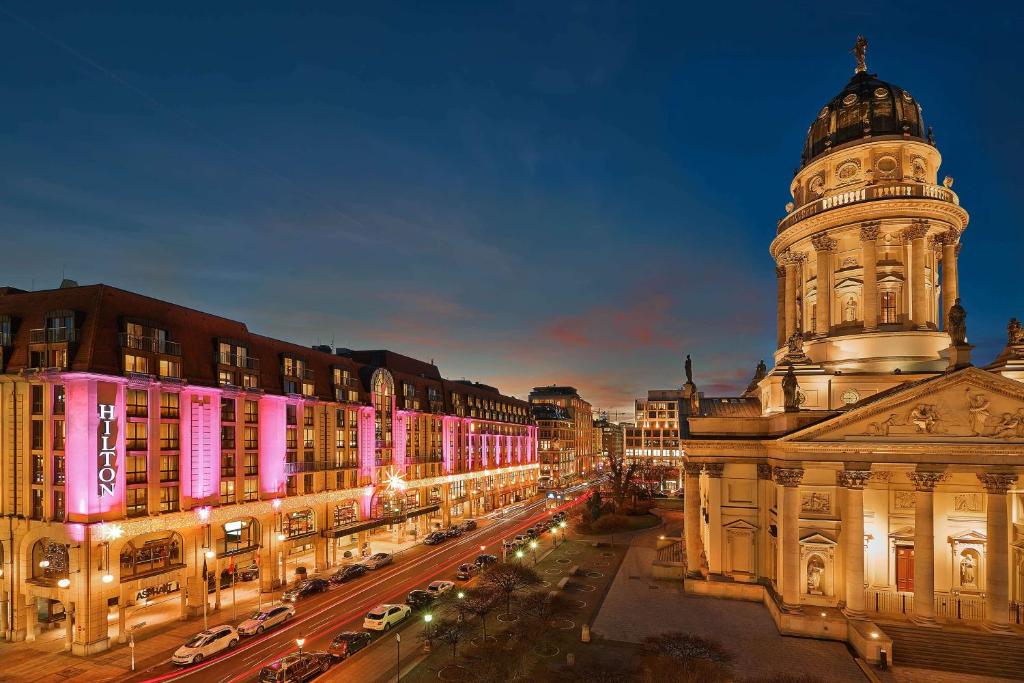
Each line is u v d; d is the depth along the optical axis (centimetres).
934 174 6247
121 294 4841
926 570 4091
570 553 7188
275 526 5944
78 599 4244
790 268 6919
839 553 4491
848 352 6025
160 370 4956
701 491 6244
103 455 4406
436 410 9869
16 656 4206
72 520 4344
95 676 3862
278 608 4791
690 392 6781
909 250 5966
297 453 6469
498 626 4478
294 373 6544
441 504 9944
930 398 4178
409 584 5959
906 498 4594
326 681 3662
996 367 5000
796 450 4406
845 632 4091
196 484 5162
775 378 6038
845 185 6266
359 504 7481
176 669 3944
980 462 4056
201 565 5131
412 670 3753
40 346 4541
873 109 6238
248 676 3816
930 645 3838
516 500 13700
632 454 15725
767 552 5044
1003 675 3559
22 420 4672
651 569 6178
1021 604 4312
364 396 7831
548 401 19875
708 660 3509
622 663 3697
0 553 4638
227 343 5609
